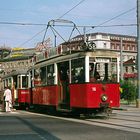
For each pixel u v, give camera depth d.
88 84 20.33
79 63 21.06
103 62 20.86
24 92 33.50
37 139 12.45
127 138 12.60
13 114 25.73
